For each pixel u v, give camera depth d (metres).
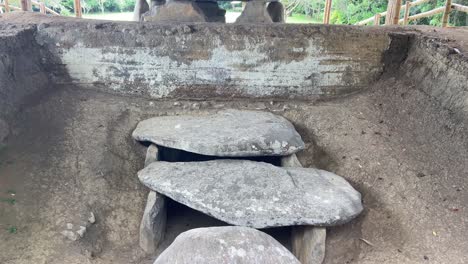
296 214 2.89
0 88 3.46
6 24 4.16
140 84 4.29
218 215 2.93
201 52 4.22
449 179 3.21
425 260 2.67
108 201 3.29
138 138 3.72
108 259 2.92
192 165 3.34
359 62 4.42
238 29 4.22
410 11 10.07
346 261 2.92
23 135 3.49
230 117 3.99
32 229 2.81
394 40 4.37
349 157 3.65
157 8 4.86
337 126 4.00
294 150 3.57
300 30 4.26
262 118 3.99
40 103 3.88
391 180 3.33
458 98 3.60
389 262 2.73
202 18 4.84
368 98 4.35
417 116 3.88
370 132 3.86
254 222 2.89
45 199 3.05
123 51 4.18
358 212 3.03
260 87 4.39
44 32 4.10
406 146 3.63
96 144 3.64
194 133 3.59
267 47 4.25
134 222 3.26
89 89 4.30
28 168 3.22
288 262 2.12
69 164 3.39
